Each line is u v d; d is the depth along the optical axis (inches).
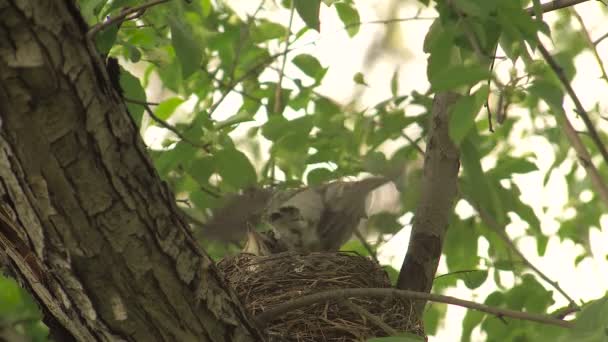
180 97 360.8
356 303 268.4
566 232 410.6
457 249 362.3
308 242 315.9
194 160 301.1
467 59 215.0
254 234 314.2
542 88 201.2
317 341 258.8
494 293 342.3
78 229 168.1
